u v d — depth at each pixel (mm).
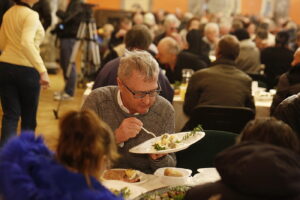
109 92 2490
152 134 2449
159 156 2373
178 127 4375
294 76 3768
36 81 3881
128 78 2332
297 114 2723
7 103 3859
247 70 6496
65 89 6840
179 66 5379
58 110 6066
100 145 1443
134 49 3678
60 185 1374
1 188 1335
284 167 1426
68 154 1427
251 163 1438
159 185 2268
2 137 3828
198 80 4031
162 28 8680
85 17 6746
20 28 3760
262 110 4289
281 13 17078
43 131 5281
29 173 1375
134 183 2264
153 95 2379
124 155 2441
